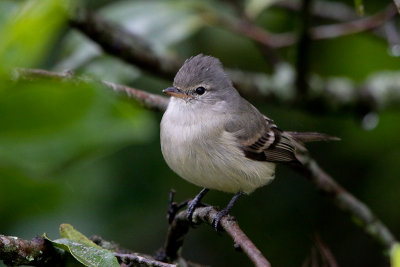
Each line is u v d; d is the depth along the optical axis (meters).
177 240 7.91
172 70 10.85
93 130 2.64
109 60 10.85
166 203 11.21
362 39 13.25
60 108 2.56
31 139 2.62
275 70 12.04
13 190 2.95
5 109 2.52
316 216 11.92
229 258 12.00
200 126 8.79
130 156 11.07
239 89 11.67
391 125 12.45
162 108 8.98
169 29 11.01
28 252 5.01
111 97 2.75
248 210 11.85
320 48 13.59
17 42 2.52
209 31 12.79
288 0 12.82
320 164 12.59
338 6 13.73
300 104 12.06
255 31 11.34
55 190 3.03
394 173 11.77
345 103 12.35
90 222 10.04
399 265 3.28
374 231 10.20
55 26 2.54
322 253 7.43
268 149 9.38
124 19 11.11
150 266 5.55
